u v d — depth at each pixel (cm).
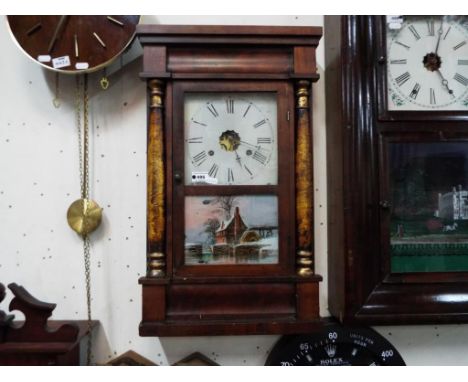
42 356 85
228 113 84
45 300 96
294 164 83
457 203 88
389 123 87
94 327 94
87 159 97
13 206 96
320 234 99
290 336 96
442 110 88
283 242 82
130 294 97
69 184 97
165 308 80
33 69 98
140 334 77
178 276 81
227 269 82
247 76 82
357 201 86
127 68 98
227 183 83
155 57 81
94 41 88
